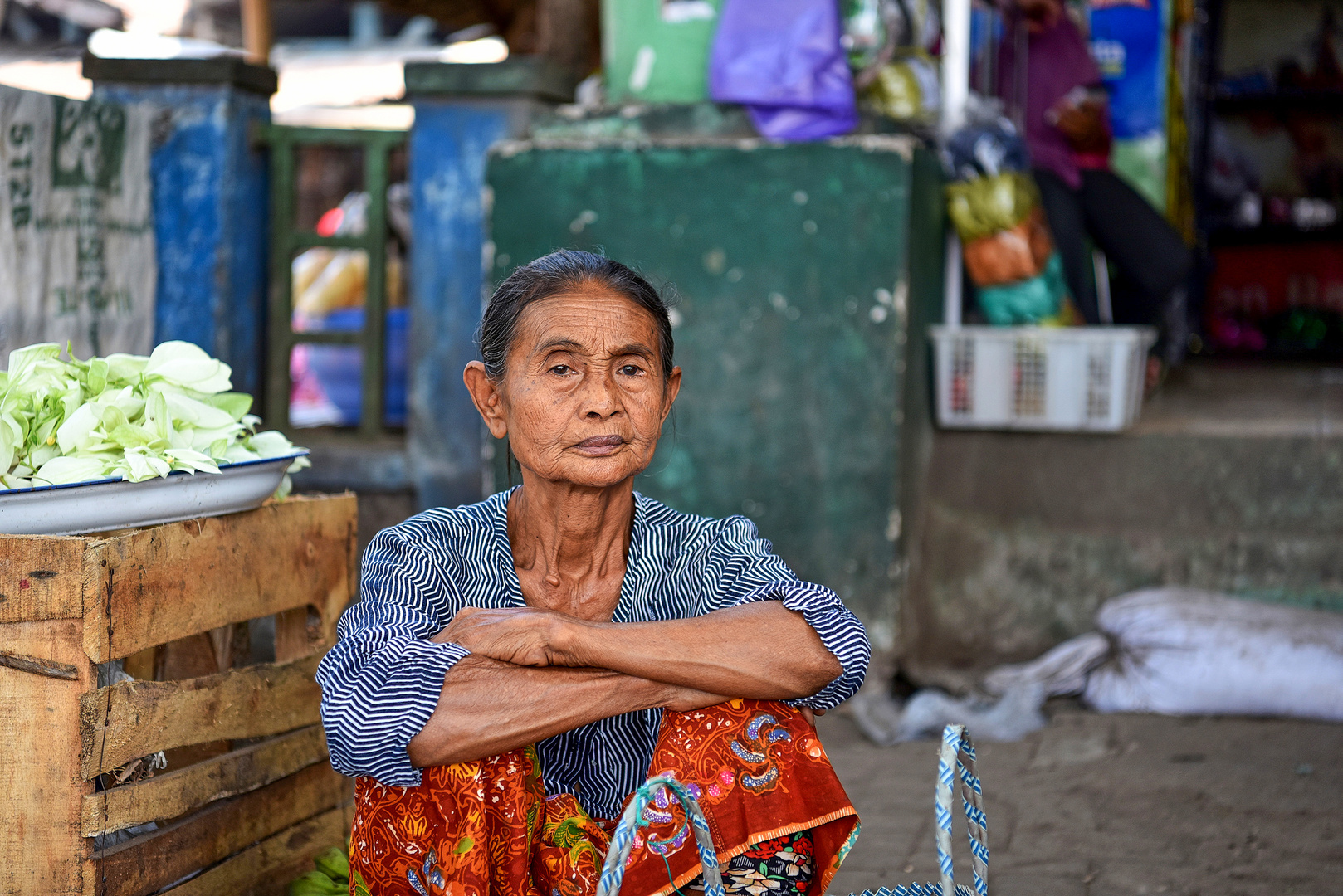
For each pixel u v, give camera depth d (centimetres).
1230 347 745
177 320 422
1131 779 312
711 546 182
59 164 351
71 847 176
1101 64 594
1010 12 480
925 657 418
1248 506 417
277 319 446
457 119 420
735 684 162
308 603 224
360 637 163
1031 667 392
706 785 163
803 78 383
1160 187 592
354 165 720
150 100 420
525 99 416
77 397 192
